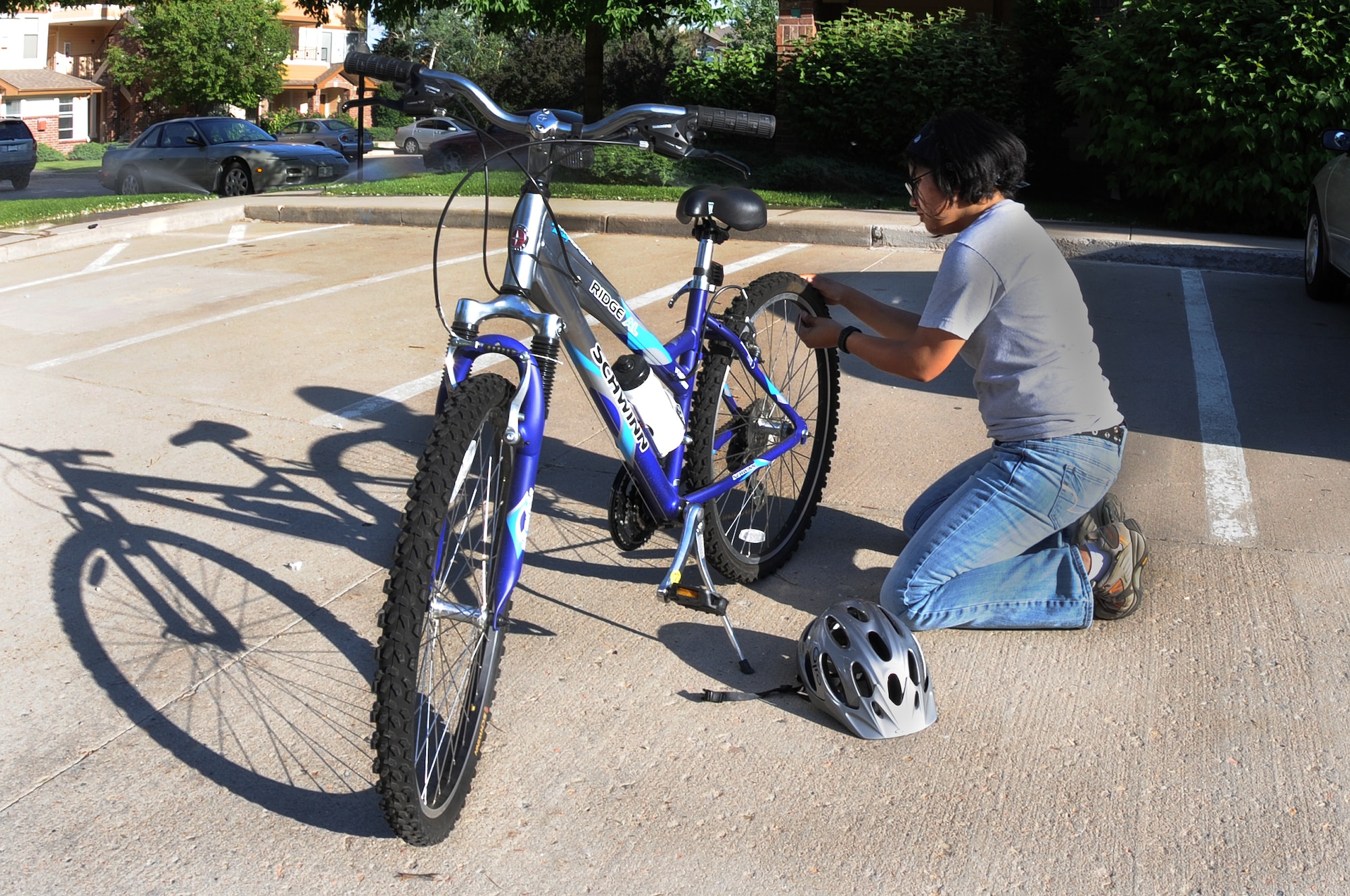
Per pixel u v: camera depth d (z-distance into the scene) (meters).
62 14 51.94
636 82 26.00
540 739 2.95
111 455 4.86
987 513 3.34
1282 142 9.91
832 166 13.66
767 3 31.55
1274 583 3.70
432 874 2.47
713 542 3.54
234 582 3.79
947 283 3.23
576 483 4.65
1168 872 2.46
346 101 2.91
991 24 14.52
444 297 7.73
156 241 10.25
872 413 5.46
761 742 2.93
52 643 3.40
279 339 6.66
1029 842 2.55
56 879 2.44
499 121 2.80
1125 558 3.41
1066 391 3.31
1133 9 10.88
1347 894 2.38
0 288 8.17
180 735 2.97
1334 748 2.87
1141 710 3.05
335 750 2.91
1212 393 5.63
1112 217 11.27
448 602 2.60
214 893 2.41
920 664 3.01
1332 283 7.43
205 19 45.69
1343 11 9.64
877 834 2.58
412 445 5.04
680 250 9.29
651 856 2.52
